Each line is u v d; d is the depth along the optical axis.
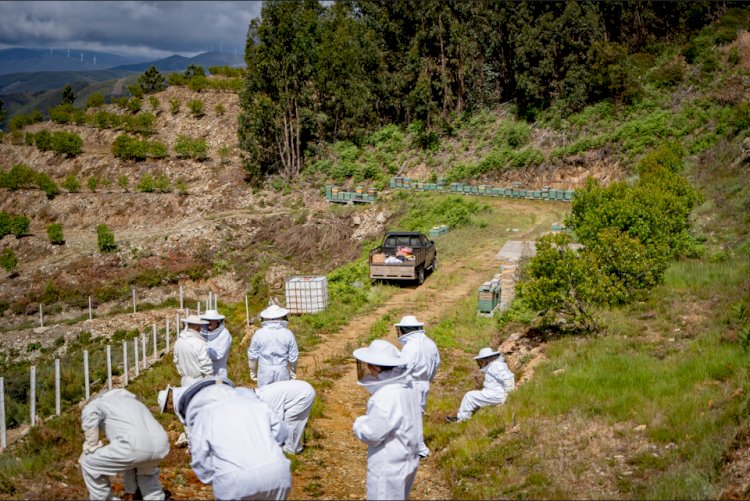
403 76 68.06
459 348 16.48
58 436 9.49
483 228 38.94
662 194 21.50
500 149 59.41
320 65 64.62
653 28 65.69
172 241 47.25
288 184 61.16
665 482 6.77
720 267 18.41
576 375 10.53
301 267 43.66
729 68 55.47
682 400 8.79
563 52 62.72
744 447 6.98
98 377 17.42
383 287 24.64
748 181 29.78
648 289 16.73
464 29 67.69
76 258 46.09
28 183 68.31
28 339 31.97
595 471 7.46
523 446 8.43
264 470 5.39
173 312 33.28
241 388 6.32
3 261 45.69
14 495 7.11
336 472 8.71
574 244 25.42
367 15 75.81
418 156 62.84
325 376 14.13
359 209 49.47
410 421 5.79
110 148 77.19
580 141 54.03
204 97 84.38
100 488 6.41
